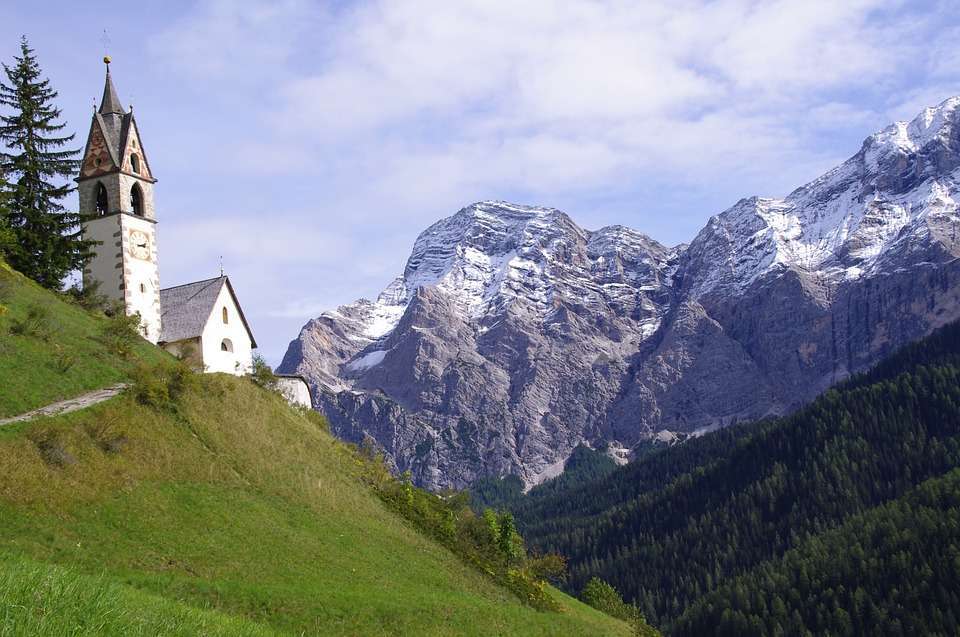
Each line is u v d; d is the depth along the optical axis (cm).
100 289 9256
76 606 2770
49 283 8444
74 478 5409
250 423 7675
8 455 5178
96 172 9356
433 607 6088
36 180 8681
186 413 7000
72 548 4831
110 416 6156
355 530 7219
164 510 5744
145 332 9156
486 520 9438
